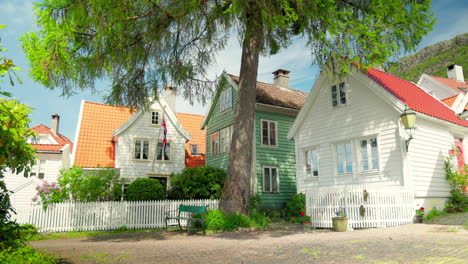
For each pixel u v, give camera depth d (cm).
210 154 2514
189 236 1155
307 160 1800
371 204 1229
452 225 1081
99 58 1038
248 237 1045
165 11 1029
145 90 1311
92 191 1683
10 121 462
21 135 524
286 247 777
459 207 1434
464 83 3634
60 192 1653
